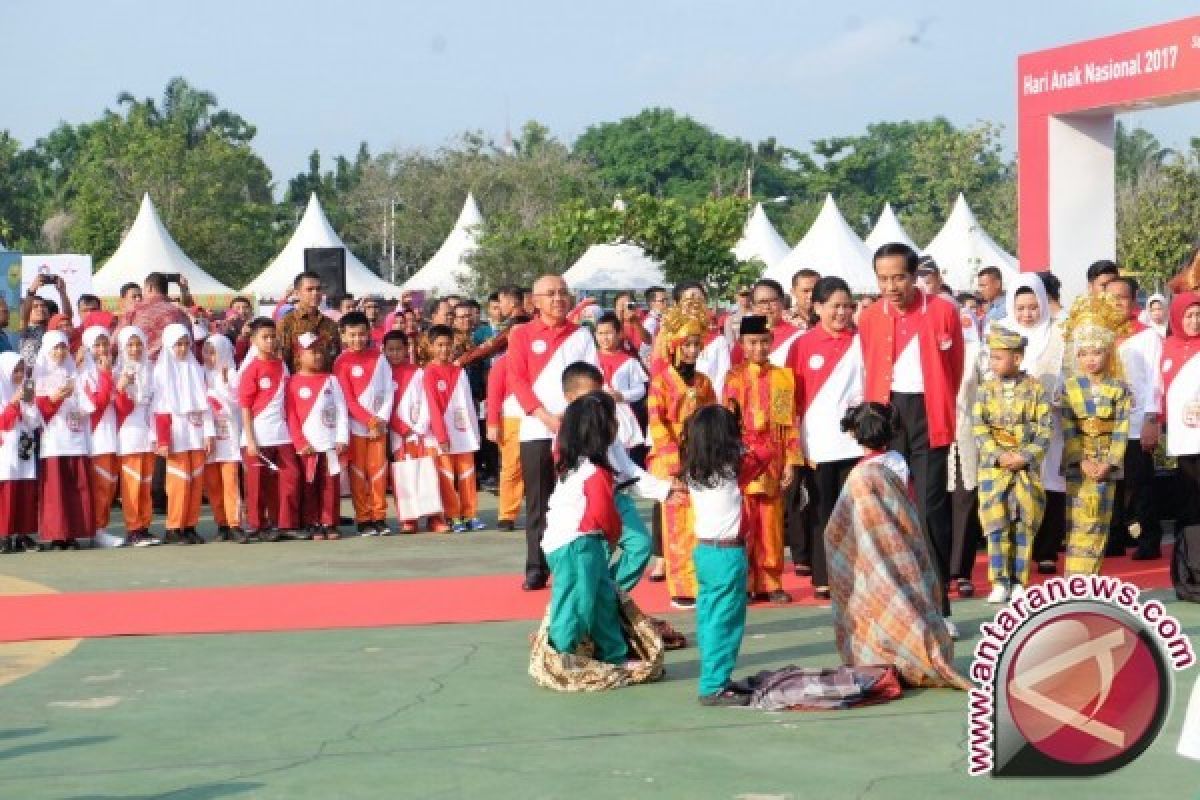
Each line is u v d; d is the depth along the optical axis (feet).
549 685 29.55
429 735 26.37
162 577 45.19
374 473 55.16
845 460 38.32
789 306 58.29
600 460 29.94
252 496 53.57
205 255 232.94
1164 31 57.00
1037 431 37.73
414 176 261.85
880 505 29.12
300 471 53.83
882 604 29.01
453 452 55.72
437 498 55.16
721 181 361.92
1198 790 22.29
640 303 100.27
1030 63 63.52
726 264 99.96
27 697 29.71
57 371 51.72
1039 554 42.04
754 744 25.36
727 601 28.17
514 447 55.16
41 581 44.75
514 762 24.56
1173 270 118.83
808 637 34.27
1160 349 44.24
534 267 159.53
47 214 310.24
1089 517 38.47
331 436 53.93
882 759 24.30
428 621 37.24
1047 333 39.99
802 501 38.60
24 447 51.52
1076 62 61.11
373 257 294.25
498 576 44.14
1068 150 63.00
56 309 62.90
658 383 38.75
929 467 36.27
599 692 29.40
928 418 36.47
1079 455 38.47
